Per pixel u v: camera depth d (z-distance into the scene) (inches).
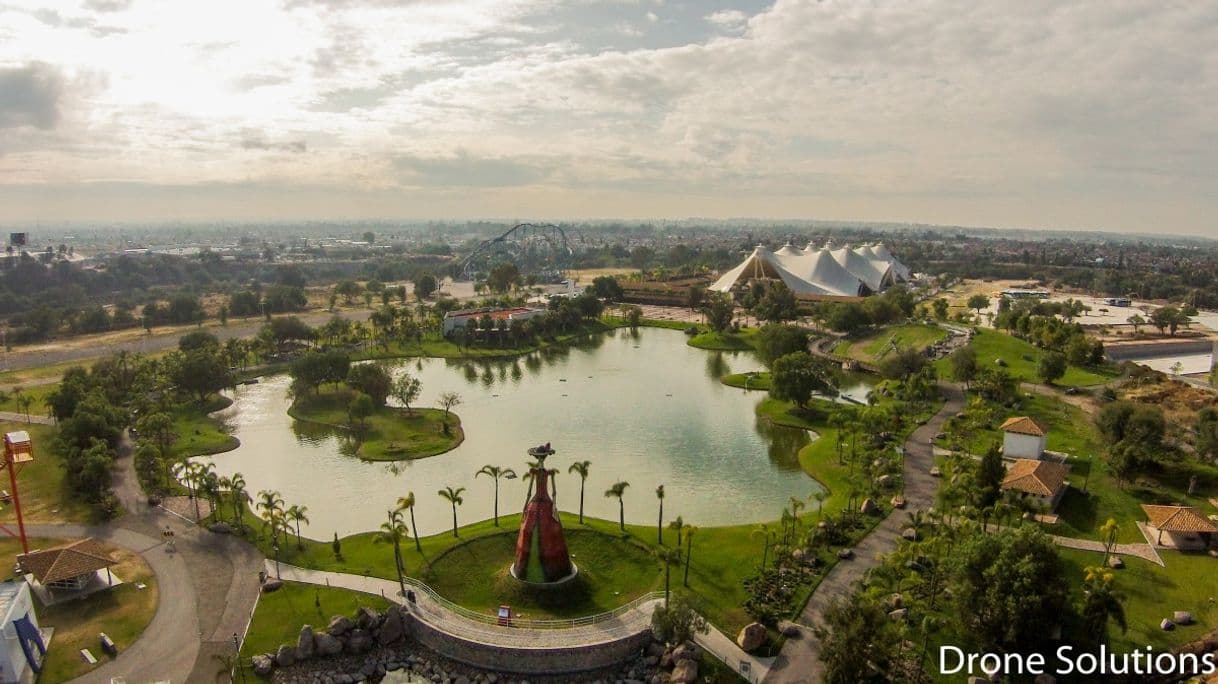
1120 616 3002.0
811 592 3590.1
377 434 6382.9
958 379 7519.7
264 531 4345.5
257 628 3346.5
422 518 4687.5
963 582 3176.7
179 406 7194.9
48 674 3043.8
